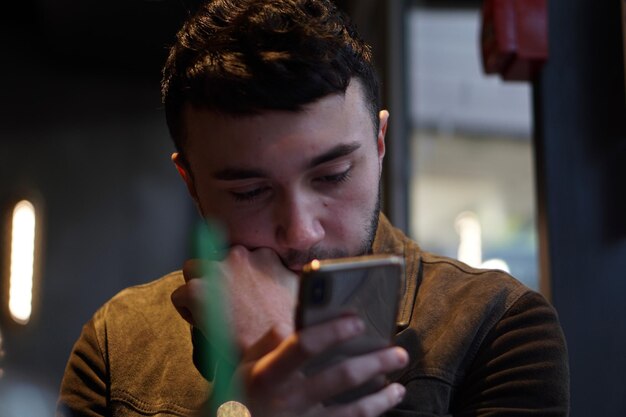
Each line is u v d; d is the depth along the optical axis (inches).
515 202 167.5
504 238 165.6
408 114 152.1
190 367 45.9
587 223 64.0
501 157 167.0
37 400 114.0
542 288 65.6
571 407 61.7
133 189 195.5
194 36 40.4
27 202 190.2
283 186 38.0
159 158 197.8
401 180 147.6
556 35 66.3
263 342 34.9
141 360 46.9
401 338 42.8
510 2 66.6
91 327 49.8
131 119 197.8
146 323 48.4
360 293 33.2
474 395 41.2
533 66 66.9
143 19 169.2
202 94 37.6
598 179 64.4
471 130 166.7
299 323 32.4
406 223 147.3
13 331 182.2
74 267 189.5
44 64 195.6
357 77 38.6
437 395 41.0
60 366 182.4
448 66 163.8
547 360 40.4
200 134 38.6
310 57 36.4
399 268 33.6
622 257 63.4
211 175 38.8
